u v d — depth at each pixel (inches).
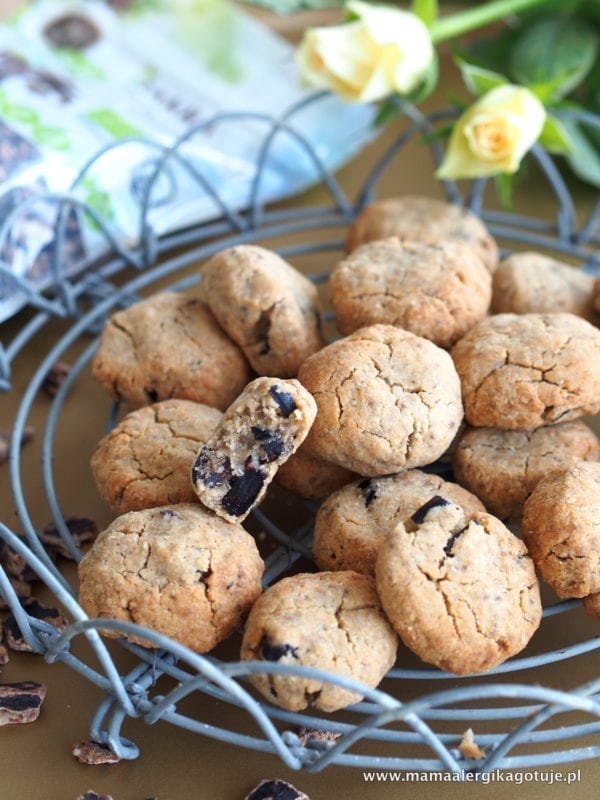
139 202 17.5
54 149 17.1
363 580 12.1
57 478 15.0
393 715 10.1
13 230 16.3
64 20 19.3
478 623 11.6
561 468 12.9
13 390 16.1
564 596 12.3
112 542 12.2
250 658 11.6
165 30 19.7
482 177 16.8
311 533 13.9
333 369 12.9
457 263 14.2
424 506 12.2
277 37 20.7
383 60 16.2
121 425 13.6
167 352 14.0
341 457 12.8
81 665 11.8
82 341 16.8
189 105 19.0
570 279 15.2
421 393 12.8
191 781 12.3
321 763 11.0
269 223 18.8
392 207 16.2
